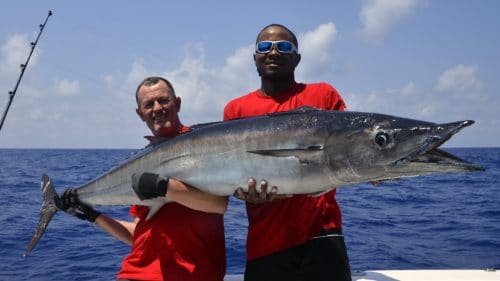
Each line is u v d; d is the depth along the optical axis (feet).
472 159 232.12
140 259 12.85
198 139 12.07
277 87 13.50
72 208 14.53
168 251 12.53
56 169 132.26
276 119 11.59
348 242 31.27
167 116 13.16
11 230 35.91
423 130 10.47
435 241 31.71
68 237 33.37
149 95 13.10
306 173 11.10
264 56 13.35
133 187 11.99
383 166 10.75
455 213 46.68
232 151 11.60
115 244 31.01
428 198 63.10
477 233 34.71
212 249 12.87
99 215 14.67
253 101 13.75
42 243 31.40
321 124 11.22
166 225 12.64
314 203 12.73
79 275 23.82
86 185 14.15
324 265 12.50
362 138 10.84
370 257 27.07
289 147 11.27
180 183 11.89
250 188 11.39
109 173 13.62
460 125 10.30
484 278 16.93
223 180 11.68
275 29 13.39
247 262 13.30
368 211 48.19
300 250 12.65
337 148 10.98
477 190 77.66
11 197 59.77
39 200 56.95
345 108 13.43
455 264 25.43
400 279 16.92
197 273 12.51
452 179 106.73
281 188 11.32
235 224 37.35
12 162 192.65
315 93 13.35
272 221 12.77
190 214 12.61
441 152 10.66
